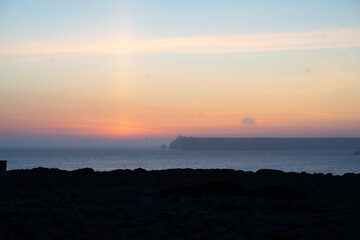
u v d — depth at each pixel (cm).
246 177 3044
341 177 3073
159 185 2564
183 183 2666
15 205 1742
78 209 1684
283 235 1223
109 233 1312
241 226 1391
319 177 3066
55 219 1481
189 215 1556
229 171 3406
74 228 1366
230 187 2109
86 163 16375
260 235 1263
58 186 2462
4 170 2856
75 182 2653
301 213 1631
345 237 1245
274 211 1658
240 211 1666
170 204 1809
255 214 1578
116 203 1875
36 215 1538
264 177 3055
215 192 2052
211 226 1387
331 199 2017
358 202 1928
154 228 1366
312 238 1236
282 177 3069
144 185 2553
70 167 13038
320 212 1669
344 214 1623
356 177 3070
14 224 1400
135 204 1838
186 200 1862
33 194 2069
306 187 2491
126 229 1373
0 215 1505
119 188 2384
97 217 1554
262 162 17400
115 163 16650
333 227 1374
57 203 1828
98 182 2666
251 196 2005
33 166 13362
